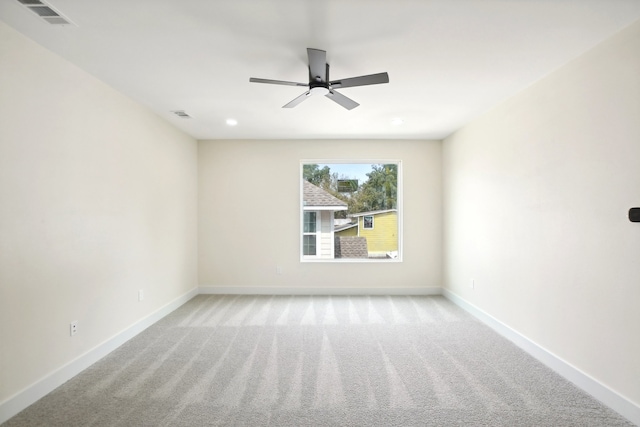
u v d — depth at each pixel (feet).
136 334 11.32
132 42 7.40
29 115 7.23
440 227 16.92
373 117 13.05
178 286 14.69
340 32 7.00
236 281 16.89
